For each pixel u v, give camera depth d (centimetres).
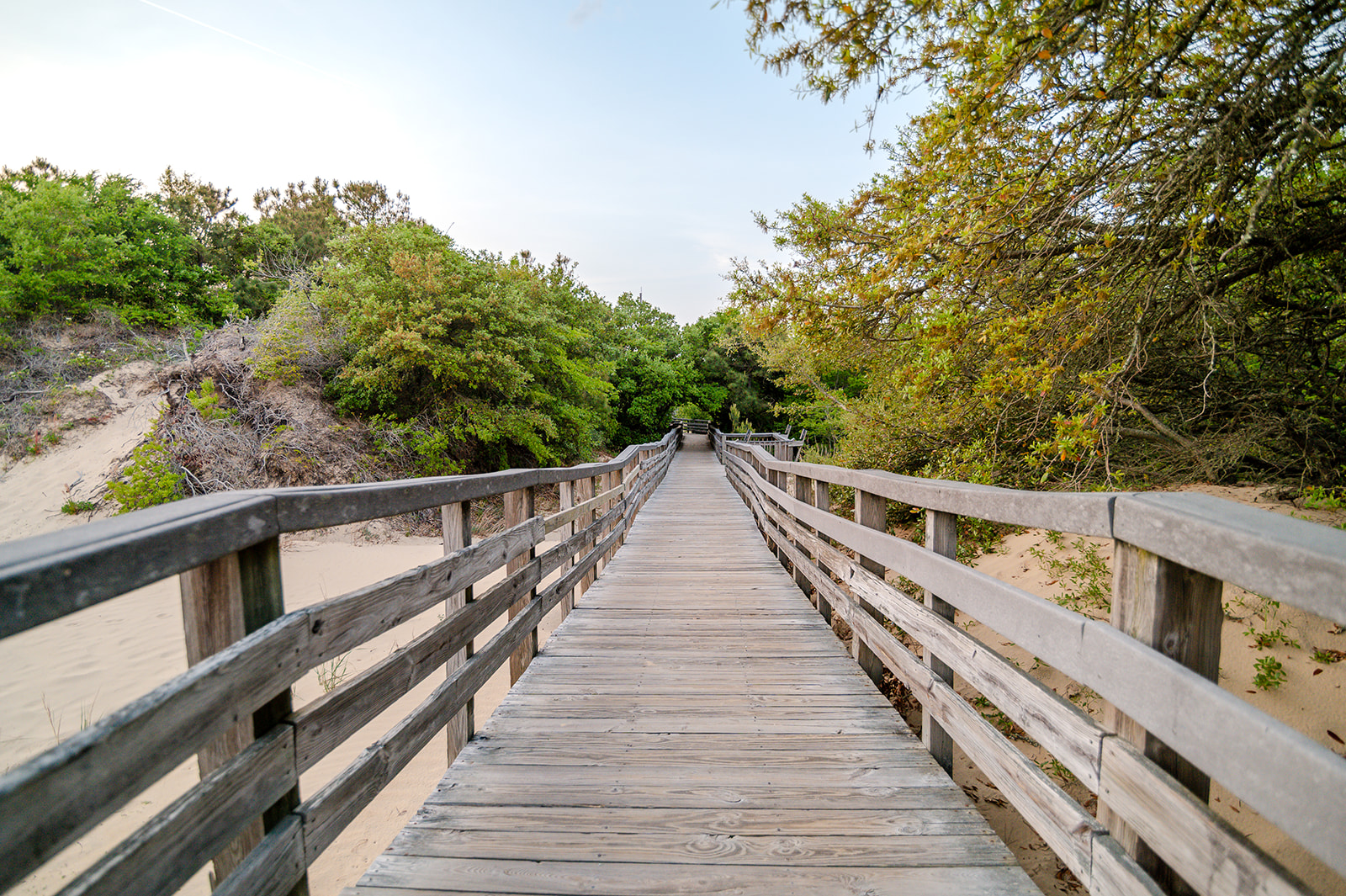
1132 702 118
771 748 240
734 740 247
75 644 554
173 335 1806
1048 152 380
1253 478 450
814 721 263
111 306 1784
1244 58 300
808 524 415
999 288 412
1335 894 217
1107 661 126
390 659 177
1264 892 88
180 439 1096
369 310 1273
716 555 636
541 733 254
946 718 210
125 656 525
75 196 1772
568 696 291
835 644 364
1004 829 294
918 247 388
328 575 826
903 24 315
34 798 77
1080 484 399
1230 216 319
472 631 240
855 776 220
